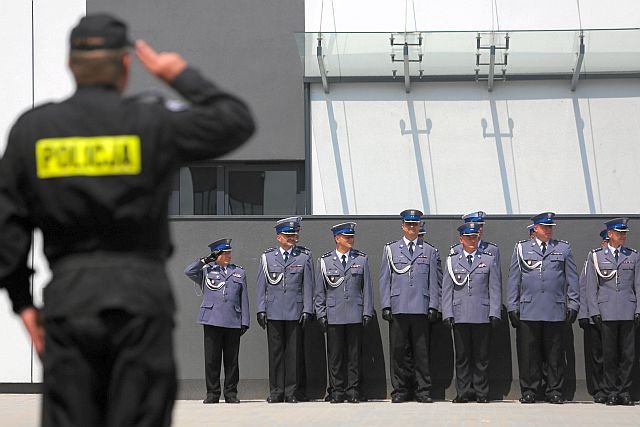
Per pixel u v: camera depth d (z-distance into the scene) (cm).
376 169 2022
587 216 1845
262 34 2041
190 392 1850
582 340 1784
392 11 2034
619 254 1706
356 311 1755
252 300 1867
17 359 1958
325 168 2027
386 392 1812
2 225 436
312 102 2031
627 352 1697
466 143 2019
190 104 450
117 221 431
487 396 1742
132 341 424
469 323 1730
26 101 2019
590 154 2003
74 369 425
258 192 2055
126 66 454
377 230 1855
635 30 1881
